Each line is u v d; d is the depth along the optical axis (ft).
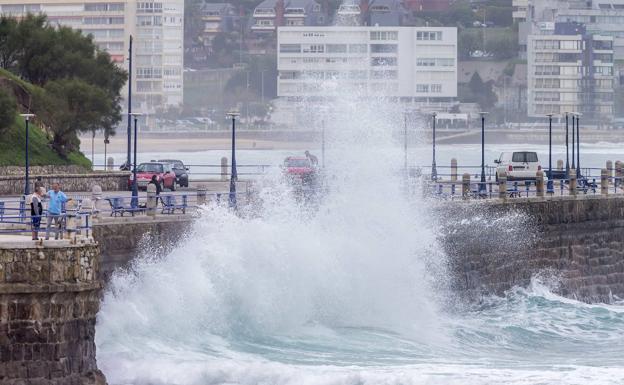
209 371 484.74
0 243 430.20
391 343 570.46
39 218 463.01
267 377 486.38
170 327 518.78
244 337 545.03
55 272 433.07
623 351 591.78
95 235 501.56
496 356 568.82
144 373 480.64
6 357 429.38
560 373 515.09
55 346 432.66
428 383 487.20
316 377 484.74
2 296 428.15
